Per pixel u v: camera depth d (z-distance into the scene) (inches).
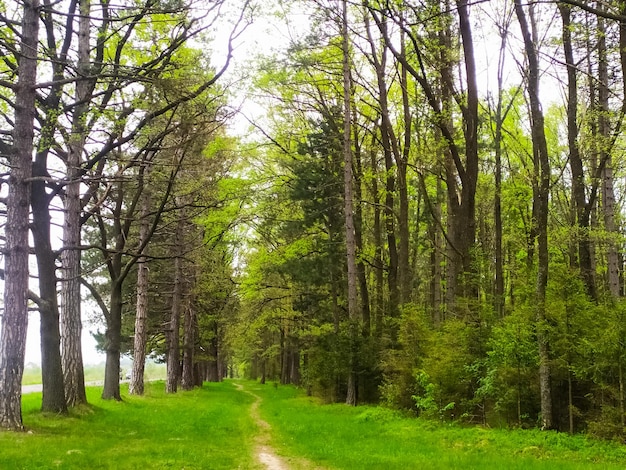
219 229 903.7
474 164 675.4
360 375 829.2
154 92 539.5
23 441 389.4
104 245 789.9
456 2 583.5
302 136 973.2
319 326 1104.2
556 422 500.4
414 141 908.6
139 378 945.5
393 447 451.8
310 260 987.9
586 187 813.9
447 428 551.5
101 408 637.3
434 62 680.4
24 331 448.5
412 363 684.7
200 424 597.6
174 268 1157.7
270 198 948.0
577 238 628.1
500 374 530.6
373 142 1005.8
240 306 1478.8
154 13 495.5
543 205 509.4
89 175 588.4
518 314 534.6
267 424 665.0
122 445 424.2
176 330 1134.4
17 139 460.1
